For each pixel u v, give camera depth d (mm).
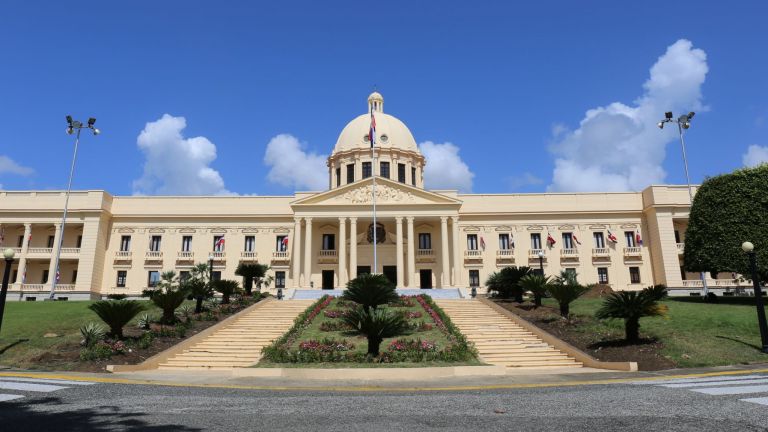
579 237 57062
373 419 9867
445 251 52531
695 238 36500
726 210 34750
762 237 33062
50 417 9805
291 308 34656
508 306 34625
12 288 52969
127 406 11195
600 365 20203
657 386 13836
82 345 22953
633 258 56062
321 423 9492
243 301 36594
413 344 22453
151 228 57594
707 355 20656
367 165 61969
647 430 8602
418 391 14281
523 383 15945
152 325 27641
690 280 53062
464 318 30844
